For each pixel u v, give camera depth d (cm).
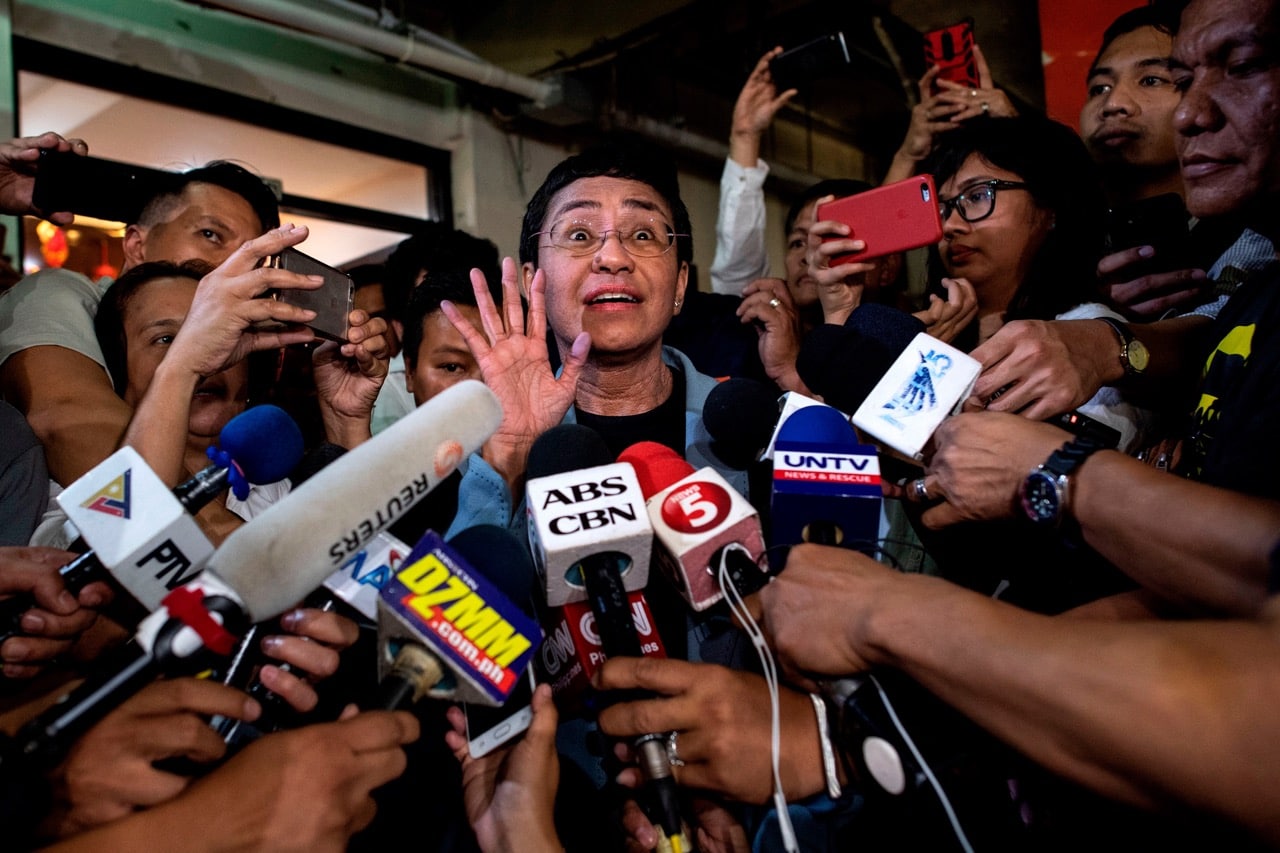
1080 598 142
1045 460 109
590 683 115
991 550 151
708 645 138
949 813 90
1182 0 140
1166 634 73
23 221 385
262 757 93
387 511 101
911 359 128
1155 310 183
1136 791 73
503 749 117
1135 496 98
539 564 121
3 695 121
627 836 119
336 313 179
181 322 178
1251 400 116
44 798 91
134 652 95
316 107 519
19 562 112
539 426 145
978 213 198
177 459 140
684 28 509
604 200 162
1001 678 79
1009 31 472
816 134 751
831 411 124
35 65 418
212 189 218
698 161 688
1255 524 88
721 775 105
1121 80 232
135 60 446
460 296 233
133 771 93
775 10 471
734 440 137
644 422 169
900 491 132
